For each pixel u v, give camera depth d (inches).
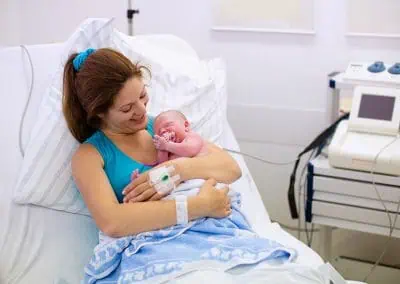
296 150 94.3
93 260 54.9
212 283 47.9
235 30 90.4
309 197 70.8
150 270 50.6
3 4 81.0
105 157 58.2
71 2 89.0
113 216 53.4
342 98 86.7
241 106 94.7
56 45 69.0
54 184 59.8
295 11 86.1
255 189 76.4
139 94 55.7
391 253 85.7
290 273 49.5
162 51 79.0
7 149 61.1
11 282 57.2
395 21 81.8
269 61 90.8
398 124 68.5
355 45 85.4
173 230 54.3
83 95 55.4
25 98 64.1
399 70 72.6
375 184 66.5
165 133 60.7
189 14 92.8
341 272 85.8
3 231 58.1
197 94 73.2
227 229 55.6
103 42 66.0
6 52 65.7
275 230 67.2
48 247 59.6
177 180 57.3
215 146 65.1
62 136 60.9
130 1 87.6
